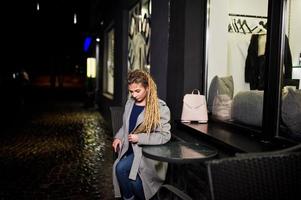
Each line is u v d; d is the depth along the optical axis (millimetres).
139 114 3689
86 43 20609
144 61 7176
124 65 9273
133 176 3518
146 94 3641
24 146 8078
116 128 4395
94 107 17750
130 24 8945
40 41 32000
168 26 5266
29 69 33938
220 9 4562
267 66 3242
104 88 14344
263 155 2098
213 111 4523
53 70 33281
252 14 4586
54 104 20328
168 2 5246
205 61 4488
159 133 3471
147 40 6910
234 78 4648
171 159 2770
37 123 12031
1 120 12703
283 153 2148
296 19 3275
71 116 14305
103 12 14117
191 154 2941
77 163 6566
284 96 3158
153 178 3611
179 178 4039
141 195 3633
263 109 3283
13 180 5496
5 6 19125
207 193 3283
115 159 4234
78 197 4777
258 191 2082
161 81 5449
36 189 5086
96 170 6094
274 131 3158
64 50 33406
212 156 2887
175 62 4859
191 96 4352
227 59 4637
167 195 3965
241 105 3973
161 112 3592
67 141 8734
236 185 2039
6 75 19141
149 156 2938
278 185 2109
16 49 21688
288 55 3225
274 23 3152
